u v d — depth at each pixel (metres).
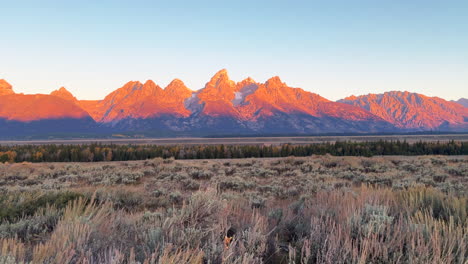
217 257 2.94
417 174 21.22
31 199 7.00
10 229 4.69
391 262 2.64
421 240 2.82
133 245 3.26
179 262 2.68
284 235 4.34
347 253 2.71
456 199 4.61
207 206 4.30
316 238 3.31
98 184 19.31
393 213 4.40
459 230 3.18
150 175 26.72
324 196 6.55
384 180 18.66
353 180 18.86
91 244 3.22
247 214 5.06
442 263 2.52
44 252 2.78
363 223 3.53
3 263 2.41
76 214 4.52
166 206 10.73
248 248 3.21
